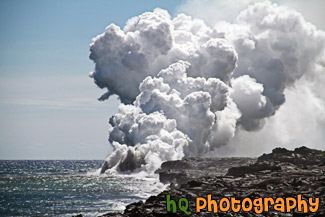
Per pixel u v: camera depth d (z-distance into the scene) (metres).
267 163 91.94
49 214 73.25
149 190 109.62
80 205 83.12
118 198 93.56
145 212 49.03
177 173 118.19
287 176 72.81
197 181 69.12
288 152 111.50
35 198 95.38
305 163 99.31
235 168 87.62
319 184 61.09
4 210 77.62
